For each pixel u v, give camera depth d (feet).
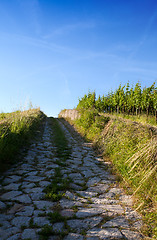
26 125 27.89
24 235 6.89
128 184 12.74
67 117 67.97
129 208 9.58
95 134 28.58
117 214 8.89
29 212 8.62
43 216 8.32
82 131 35.91
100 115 33.35
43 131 37.70
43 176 13.74
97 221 8.14
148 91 35.12
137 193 11.02
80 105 60.29
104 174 15.24
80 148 24.79
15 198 10.01
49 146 24.75
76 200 10.32
